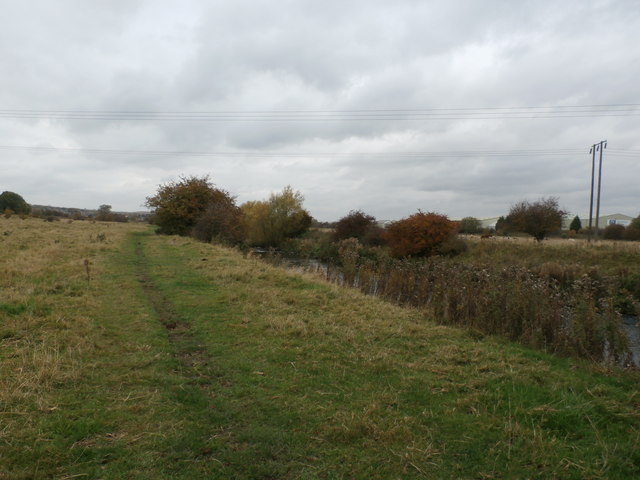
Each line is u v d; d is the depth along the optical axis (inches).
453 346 274.1
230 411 177.5
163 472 132.9
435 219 1245.7
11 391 178.4
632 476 138.4
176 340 277.7
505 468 142.1
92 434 153.3
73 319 298.0
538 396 194.7
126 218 3422.7
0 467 130.0
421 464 143.7
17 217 2271.2
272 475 135.3
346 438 157.9
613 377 227.5
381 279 541.3
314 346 266.5
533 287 329.4
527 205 1391.5
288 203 1658.5
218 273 543.5
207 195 1489.9
